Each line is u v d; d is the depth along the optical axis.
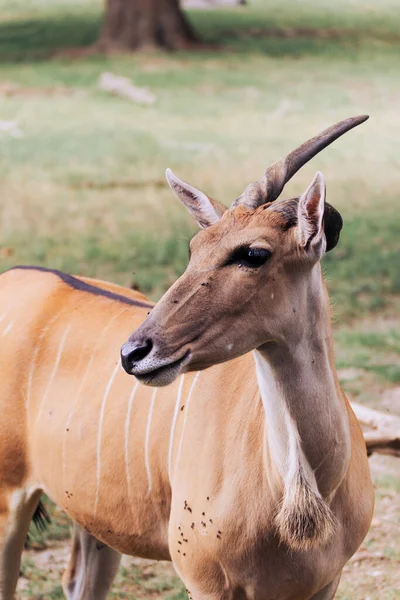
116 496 12.27
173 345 9.83
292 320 10.11
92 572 14.15
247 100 62.62
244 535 10.88
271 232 9.97
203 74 69.81
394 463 20.44
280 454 10.51
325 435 10.52
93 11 99.00
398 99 63.16
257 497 10.81
